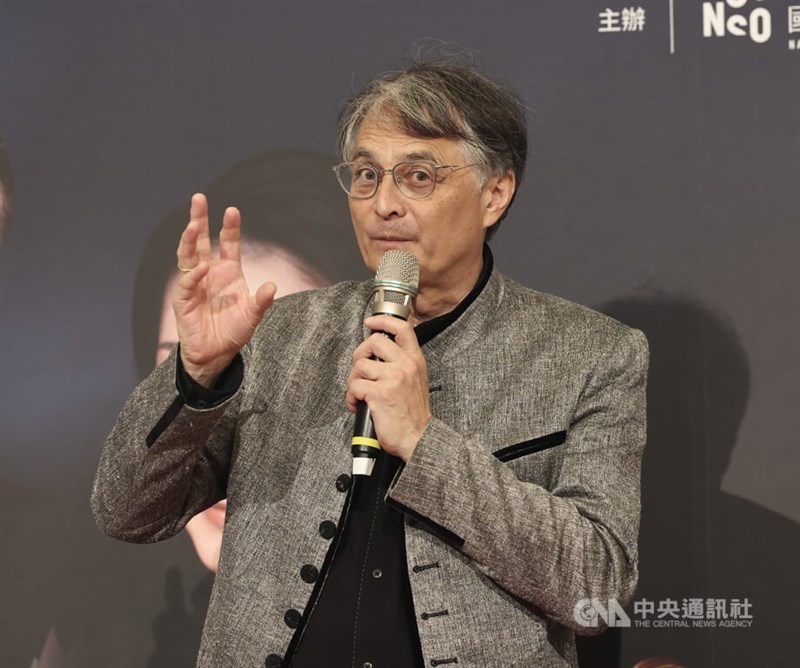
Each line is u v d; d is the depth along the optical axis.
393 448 5.38
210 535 8.70
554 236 8.63
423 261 6.00
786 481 8.34
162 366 5.95
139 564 8.67
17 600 8.62
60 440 8.68
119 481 5.84
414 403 5.41
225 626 5.88
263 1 8.92
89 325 8.76
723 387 8.44
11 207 8.84
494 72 8.75
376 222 6.00
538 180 8.67
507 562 5.40
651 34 8.68
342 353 6.40
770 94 8.56
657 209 8.59
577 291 8.59
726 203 8.53
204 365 5.53
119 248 8.81
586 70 8.70
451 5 8.82
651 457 8.44
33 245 8.82
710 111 8.59
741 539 8.36
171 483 5.83
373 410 5.36
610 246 8.60
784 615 8.30
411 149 5.96
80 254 8.81
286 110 8.88
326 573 5.84
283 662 5.73
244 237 8.81
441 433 5.45
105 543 8.66
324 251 8.80
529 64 8.73
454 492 5.36
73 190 8.85
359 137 6.17
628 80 8.67
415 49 8.83
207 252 5.46
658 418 8.46
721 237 8.52
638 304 8.54
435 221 5.96
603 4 8.72
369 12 8.88
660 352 8.49
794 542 8.31
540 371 6.19
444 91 6.09
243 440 6.21
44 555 8.64
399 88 6.10
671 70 8.65
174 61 8.93
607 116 8.66
